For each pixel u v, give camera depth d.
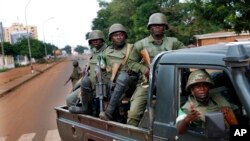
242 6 14.77
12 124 12.20
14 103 18.42
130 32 45.97
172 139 3.44
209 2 15.98
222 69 3.01
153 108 3.72
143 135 3.82
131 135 4.05
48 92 22.03
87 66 6.80
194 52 3.36
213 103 3.28
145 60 5.02
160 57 3.71
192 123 3.27
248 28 15.19
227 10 15.24
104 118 4.60
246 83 2.79
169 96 3.50
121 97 4.99
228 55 2.82
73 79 14.71
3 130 11.34
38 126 11.41
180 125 3.18
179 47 5.28
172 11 39.25
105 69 5.54
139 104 4.56
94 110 5.57
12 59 79.56
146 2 43.06
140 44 5.22
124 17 58.72
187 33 35.72
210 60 3.12
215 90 3.29
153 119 3.68
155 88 3.78
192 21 37.94
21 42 95.38
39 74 46.66
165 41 5.19
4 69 63.09
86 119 5.12
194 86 3.21
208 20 16.48
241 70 2.82
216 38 35.44
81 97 5.46
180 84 3.46
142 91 4.60
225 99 3.25
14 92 25.25
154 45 5.16
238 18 15.10
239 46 2.81
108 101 5.28
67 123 5.79
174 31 36.00
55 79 34.19
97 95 5.25
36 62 98.56
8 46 76.50
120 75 4.88
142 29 39.81
